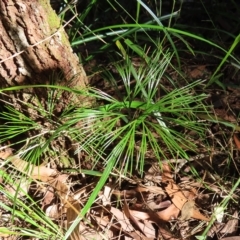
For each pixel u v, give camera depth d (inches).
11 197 35.9
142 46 50.1
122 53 42.6
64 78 36.0
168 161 37.2
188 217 37.6
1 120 40.4
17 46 33.8
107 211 38.0
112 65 47.9
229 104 44.8
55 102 36.9
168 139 35.6
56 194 38.5
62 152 39.2
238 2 54.2
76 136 36.3
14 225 37.4
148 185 39.4
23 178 38.3
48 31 33.4
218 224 37.3
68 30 48.4
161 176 39.6
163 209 38.4
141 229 37.3
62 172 39.8
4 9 31.8
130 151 34.6
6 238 36.7
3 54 34.4
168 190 39.0
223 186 39.0
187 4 54.3
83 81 37.7
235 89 45.9
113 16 53.6
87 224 37.4
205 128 40.5
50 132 37.4
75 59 36.3
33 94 36.6
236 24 51.9
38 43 33.1
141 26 38.7
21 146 40.5
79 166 39.2
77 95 37.0
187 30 52.2
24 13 32.0
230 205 38.3
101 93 38.4
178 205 38.3
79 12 54.3
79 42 43.1
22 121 36.8
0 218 37.7
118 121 39.8
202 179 39.4
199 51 46.2
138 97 44.3
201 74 47.6
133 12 53.8
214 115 42.6
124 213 37.9
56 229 35.3
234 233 37.0
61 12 42.0
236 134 42.2
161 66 38.1
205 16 53.3
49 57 34.5
